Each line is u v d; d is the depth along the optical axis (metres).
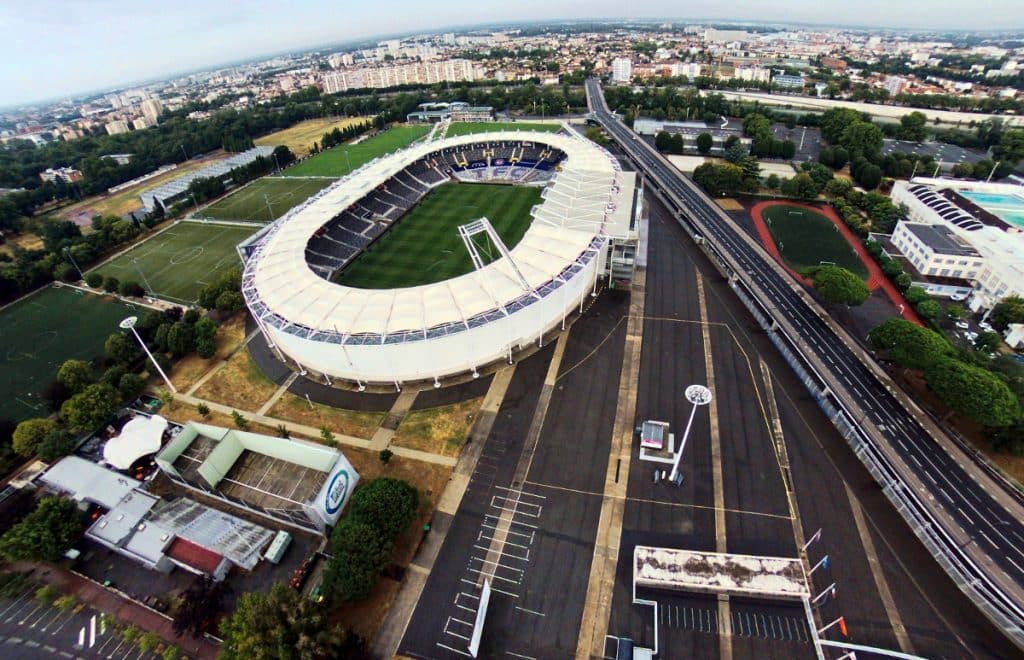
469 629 55.03
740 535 62.81
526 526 64.69
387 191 158.25
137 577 62.22
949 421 76.44
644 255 125.94
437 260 126.75
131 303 118.94
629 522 64.75
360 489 63.62
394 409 83.19
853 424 74.38
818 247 127.25
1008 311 92.81
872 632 53.34
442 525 65.19
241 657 47.38
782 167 180.50
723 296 109.62
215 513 67.56
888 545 61.28
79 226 167.25
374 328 83.44
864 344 92.44
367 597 57.50
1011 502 64.94
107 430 83.00
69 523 64.25
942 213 127.38
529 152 189.62
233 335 104.12
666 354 92.50
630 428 78.00
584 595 57.50
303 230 120.00
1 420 83.88
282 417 83.31
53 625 57.75
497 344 89.50
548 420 79.75
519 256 101.00
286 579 60.12
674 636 53.75
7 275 122.62
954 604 55.56
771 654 52.09
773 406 81.19
